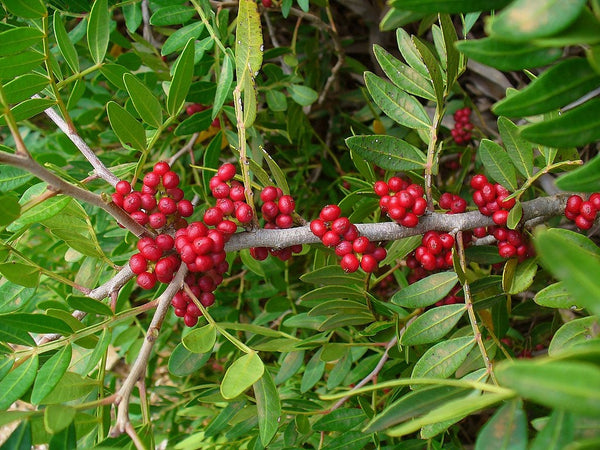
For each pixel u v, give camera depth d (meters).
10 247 0.17
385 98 0.19
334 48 0.32
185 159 0.30
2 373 0.15
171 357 0.18
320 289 0.18
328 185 0.32
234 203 0.17
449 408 0.10
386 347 0.21
